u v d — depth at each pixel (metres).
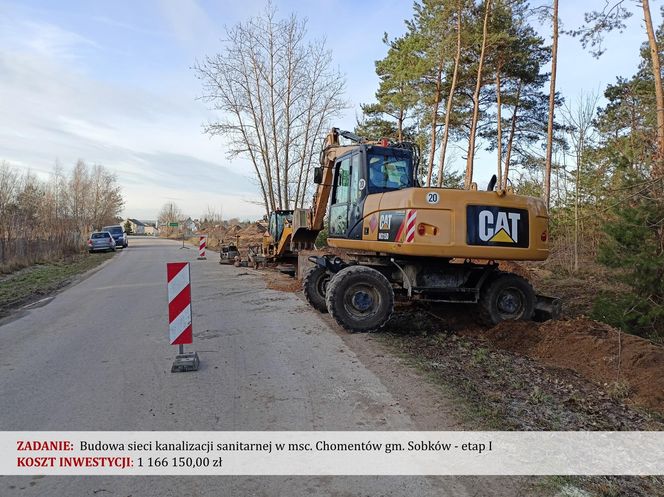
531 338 7.16
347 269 7.65
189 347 6.96
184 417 4.55
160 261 24.67
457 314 8.87
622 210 8.26
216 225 58.75
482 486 3.39
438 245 7.16
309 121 28.98
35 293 13.66
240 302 10.77
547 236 7.67
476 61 23.03
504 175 27.73
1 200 24.27
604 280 13.79
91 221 63.69
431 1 21.84
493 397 4.93
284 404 4.80
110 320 9.23
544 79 24.58
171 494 3.35
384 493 3.31
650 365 5.74
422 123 25.41
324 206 11.63
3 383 5.60
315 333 7.65
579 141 18.86
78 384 5.50
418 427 4.26
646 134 10.48
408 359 6.18
